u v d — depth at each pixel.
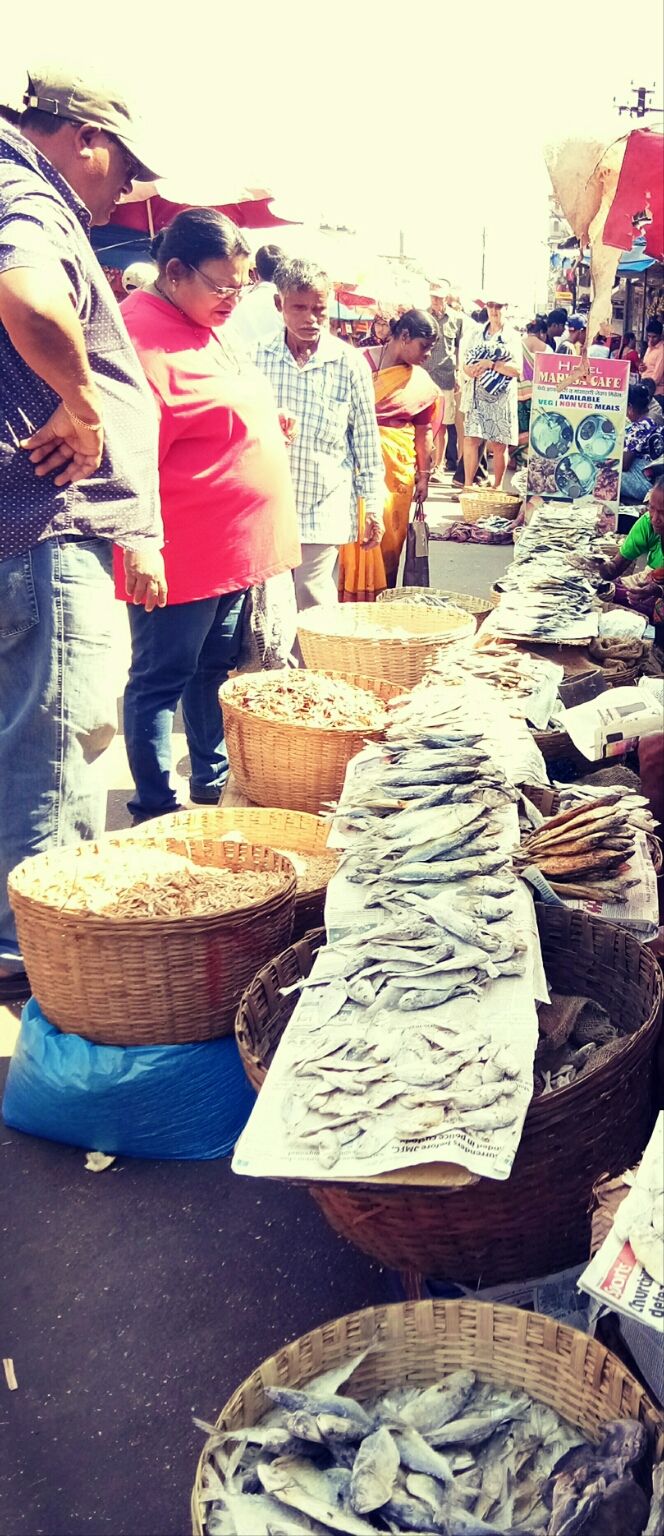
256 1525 1.73
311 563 5.73
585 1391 1.93
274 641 4.78
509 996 2.32
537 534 6.65
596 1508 1.68
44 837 3.63
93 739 3.65
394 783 3.08
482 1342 2.02
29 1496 2.17
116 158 3.42
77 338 3.08
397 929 2.48
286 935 3.15
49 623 3.44
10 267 2.98
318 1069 2.14
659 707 3.81
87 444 3.28
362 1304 2.60
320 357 5.47
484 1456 1.90
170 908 3.02
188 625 4.36
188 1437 2.29
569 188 6.44
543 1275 2.30
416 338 6.83
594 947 2.86
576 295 14.30
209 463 4.25
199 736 4.95
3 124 3.15
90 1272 2.70
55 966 2.98
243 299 7.26
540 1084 2.46
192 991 2.96
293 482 5.57
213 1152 3.09
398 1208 2.16
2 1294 2.64
